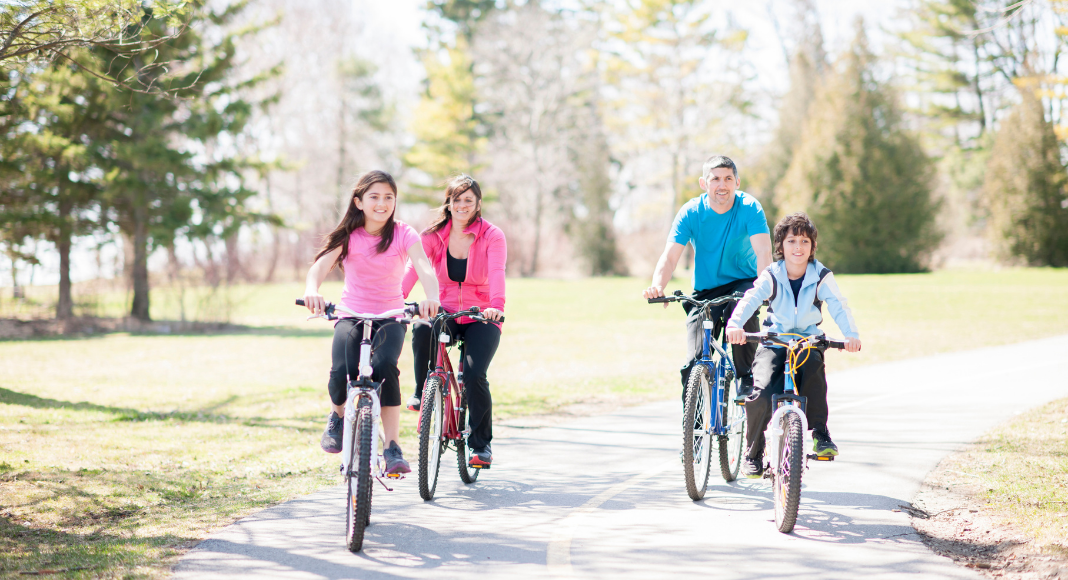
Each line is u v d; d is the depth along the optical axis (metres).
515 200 65.19
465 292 6.66
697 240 6.83
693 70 56.72
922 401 10.28
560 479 7.00
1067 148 47.59
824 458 5.50
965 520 5.55
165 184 26.23
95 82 16.92
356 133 61.28
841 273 48.41
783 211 50.97
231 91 26.66
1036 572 4.55
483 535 5.44
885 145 48.38
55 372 16.56
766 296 5.80
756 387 5.77
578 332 23.58
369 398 5.31
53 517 6.05
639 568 4.76
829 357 15.55
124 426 9.98
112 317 27.95
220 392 13.22
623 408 10.95
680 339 21.56
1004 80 57.31
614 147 63.97
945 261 51.47
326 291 47.53
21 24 7.36
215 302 27.66
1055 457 7.08
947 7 46.22
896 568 4.68
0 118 19.66
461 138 63.69
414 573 4.71
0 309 26.77
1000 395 10.49
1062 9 12.83
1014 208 48.47
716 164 6.57
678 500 6.28
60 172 24.17
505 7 71.50
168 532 5.62
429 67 64.12
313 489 6.82
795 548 5.05
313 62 57.25
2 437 9.01
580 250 63.19
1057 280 37.44
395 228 5.80
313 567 4.84
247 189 27.30
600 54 64.75
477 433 6.59
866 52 49.44
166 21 8.60
